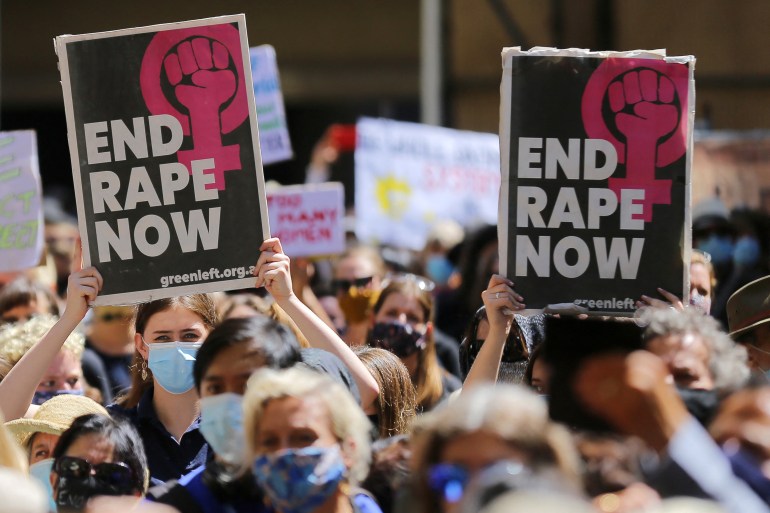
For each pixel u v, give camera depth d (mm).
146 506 10719
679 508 8570
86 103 13453
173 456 13562
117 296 13328
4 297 19531
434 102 34312
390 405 14055
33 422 12703
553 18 33531
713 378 11258
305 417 9992
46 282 22156
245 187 13328
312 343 13195
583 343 10570
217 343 11188
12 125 55562
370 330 17953
